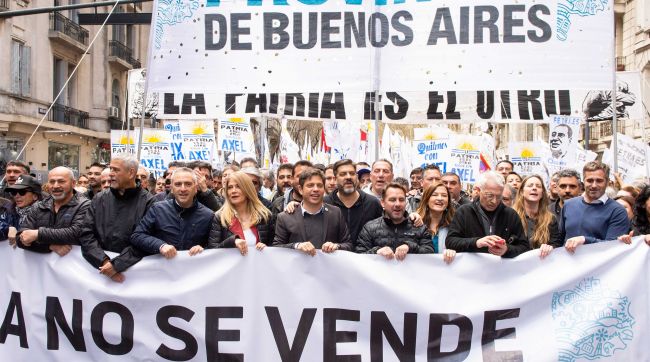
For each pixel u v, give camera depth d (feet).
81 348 15.64
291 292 15.17
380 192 21.27
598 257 15.16
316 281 15.20
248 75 20.39
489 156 39.40
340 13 20.22
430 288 15.15
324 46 20.29
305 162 20.25
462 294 15.12
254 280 15.23
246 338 15.17
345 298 15.17
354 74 20.26
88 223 15.79
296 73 20.33
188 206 15.89
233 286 15.23
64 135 95.76
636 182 25.82
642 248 15.15
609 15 19.95
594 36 19.95
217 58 20.43
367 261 15.20
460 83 20.13
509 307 15.05
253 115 22.20
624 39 82.28
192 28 20.49
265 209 16.24
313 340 15.14
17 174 22.58
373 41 20.24
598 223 16.74
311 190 16.21
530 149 38.73
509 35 20.06
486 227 15.92
